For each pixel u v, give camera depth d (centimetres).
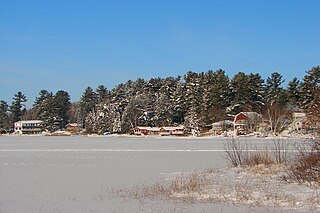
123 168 2248
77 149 4097
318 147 1530
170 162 2603
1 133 13975
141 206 1063
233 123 8781
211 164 2433
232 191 1292
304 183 1383
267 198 1138
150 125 11569
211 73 11169
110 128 11706
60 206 1103
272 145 3712
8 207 1101
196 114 9781
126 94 12500
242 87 9431
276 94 9319
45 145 5047
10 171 2108
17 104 14888
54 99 13338
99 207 1070
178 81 12325
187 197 1187
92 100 14038
